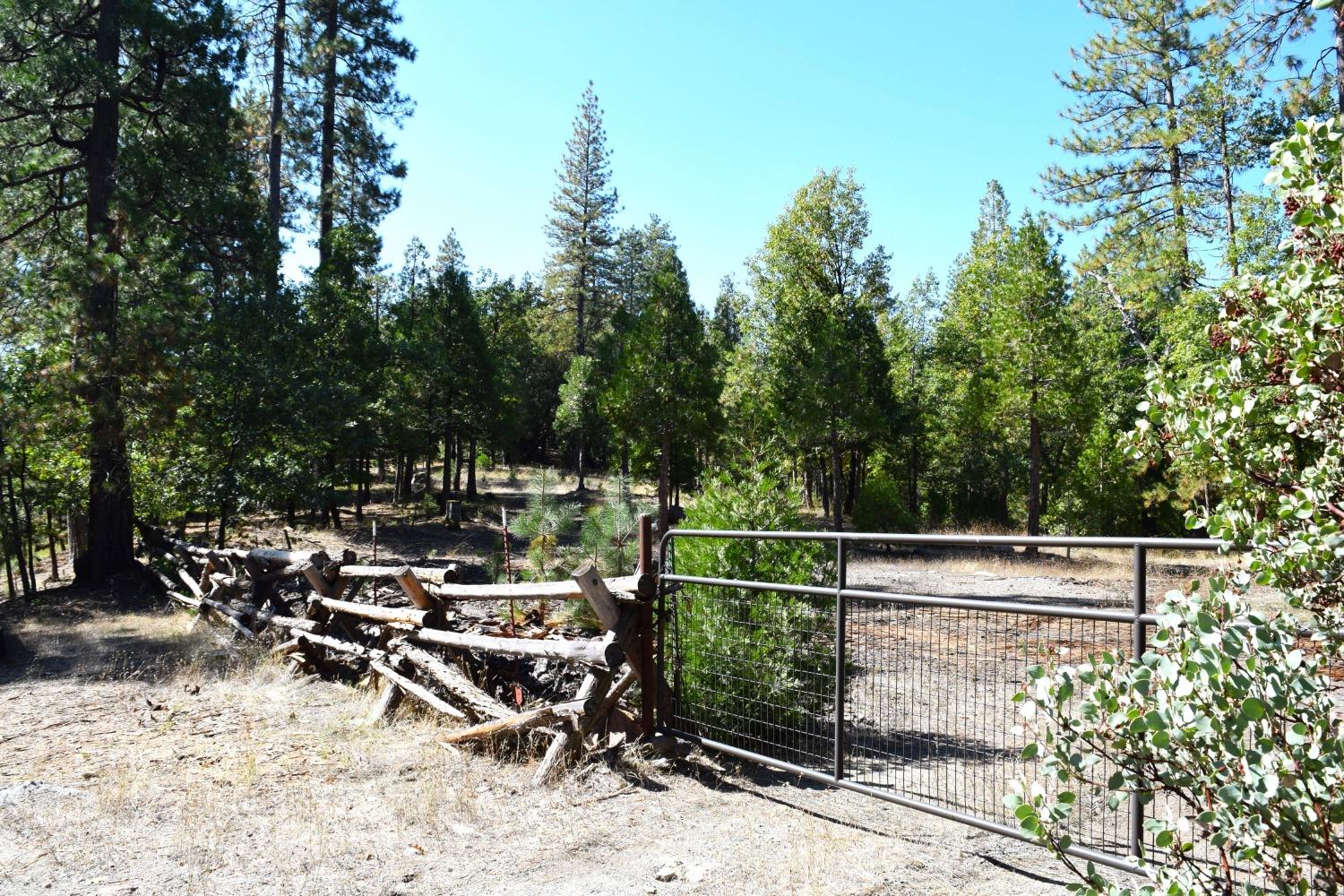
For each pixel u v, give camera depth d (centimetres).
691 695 565
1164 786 213
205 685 751
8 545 1422
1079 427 2738
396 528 2767
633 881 362
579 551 861
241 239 1817
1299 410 248
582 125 6022
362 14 2930
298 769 515
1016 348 2684
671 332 2647
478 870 375
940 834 413
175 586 1363
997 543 384
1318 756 191
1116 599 1411
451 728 591
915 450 4025
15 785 480
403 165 3120
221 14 1722
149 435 1512
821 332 2877
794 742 568
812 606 601
